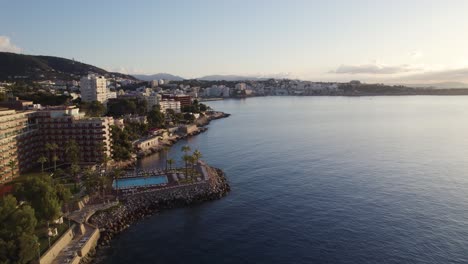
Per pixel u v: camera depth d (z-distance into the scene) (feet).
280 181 547.49
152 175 549.54
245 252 334.65
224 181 541.75
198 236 369.30
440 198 457.68
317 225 386.73
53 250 303.68
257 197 480.64
